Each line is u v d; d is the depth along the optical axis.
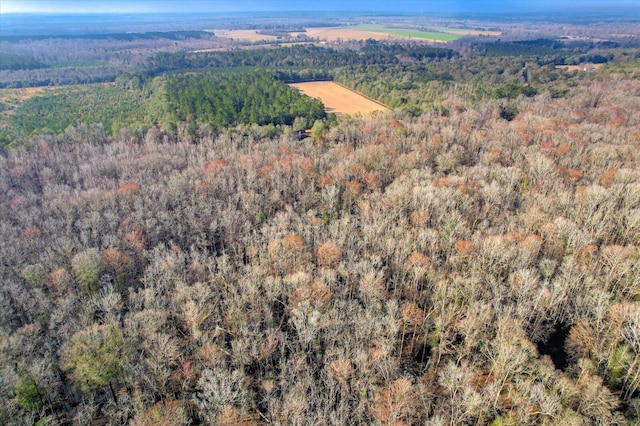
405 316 71.56
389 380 60.75
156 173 134.75
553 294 72.06
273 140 164.62
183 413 56.69
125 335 67.69
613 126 151.38
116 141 168.12
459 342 72.38
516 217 98.69
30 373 58.78
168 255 86.06
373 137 155.88
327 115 199.50
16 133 184.00
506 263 81.94
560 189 107.50
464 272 81.44
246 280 78.75
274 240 90.25
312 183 118.62
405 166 127.62
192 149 151.12
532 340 71.56
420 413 58.94
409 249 88.81
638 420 53.78
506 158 131.75
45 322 73.94
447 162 129.12
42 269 82.62
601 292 70.12
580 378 60.50
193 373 63.84
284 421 55.72
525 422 54.22
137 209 106.50
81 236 95.94
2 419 54.59
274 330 70.00
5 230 97.69
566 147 131.12
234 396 56.00
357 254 89.88
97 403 63.03
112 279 86.62
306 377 61.16
